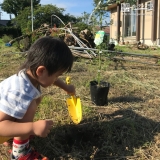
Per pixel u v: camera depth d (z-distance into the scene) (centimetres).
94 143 78
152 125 88
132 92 125
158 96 118
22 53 246
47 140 77
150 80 151
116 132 81
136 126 86
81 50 239
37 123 57
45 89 127
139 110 100
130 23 609
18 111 58
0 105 58
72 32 258
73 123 85
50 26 312
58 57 57
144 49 398
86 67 192
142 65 208
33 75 60
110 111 97
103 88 101
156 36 507
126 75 162
